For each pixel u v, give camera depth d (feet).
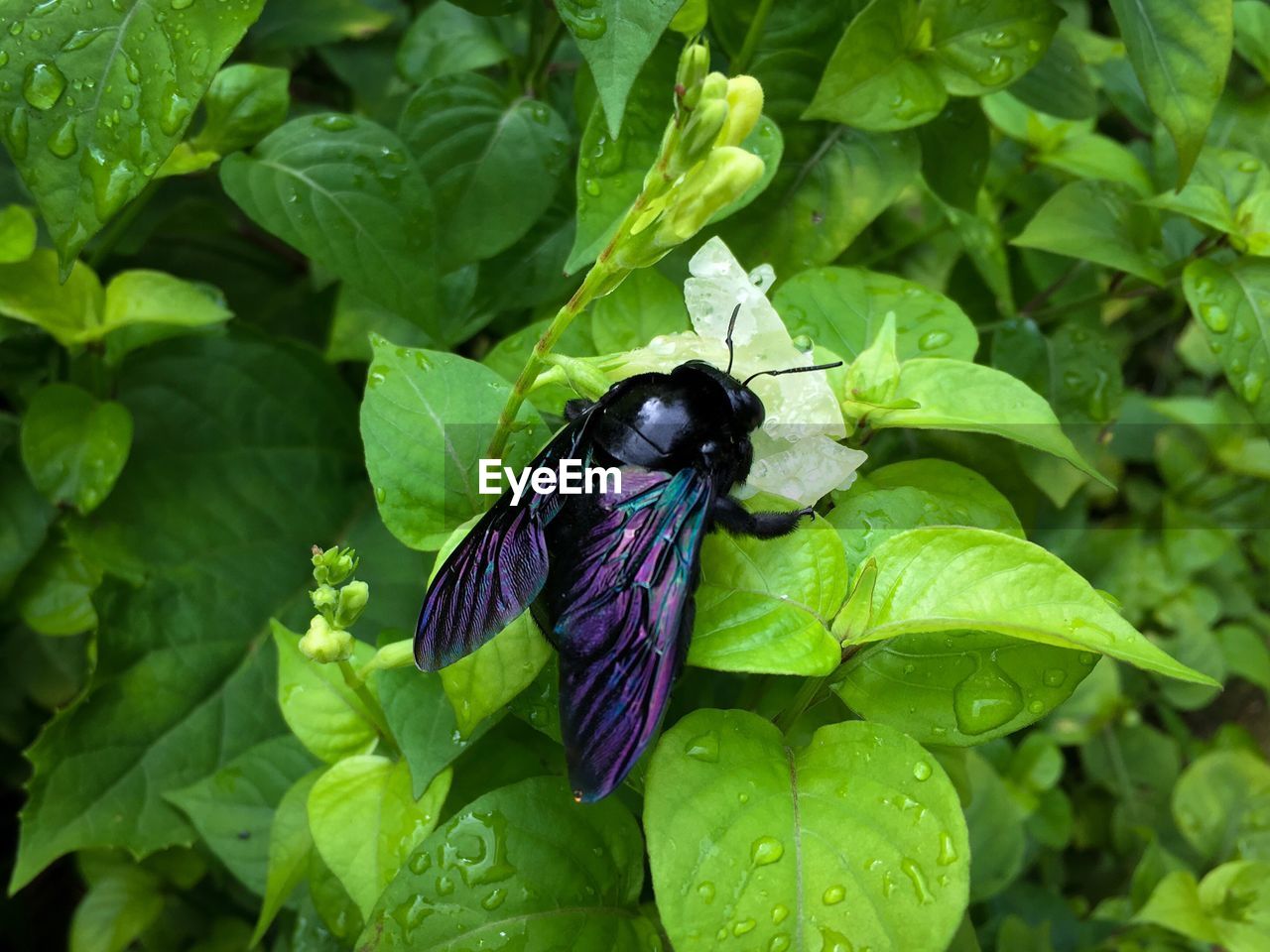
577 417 0.29
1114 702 0.65
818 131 0.40
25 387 0.51
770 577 0.27
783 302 0.35
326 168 0.39
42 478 0.44
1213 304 0.39
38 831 0.44
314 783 0.34
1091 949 0.58
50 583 0.50
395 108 0.54
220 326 0.49
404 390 0.31
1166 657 0.24
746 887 0.23
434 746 0.29
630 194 0.35
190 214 0.55
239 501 0.51
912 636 0.28
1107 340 0.47
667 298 0.35
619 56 0.26
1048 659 0.28
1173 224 0.49
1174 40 0.35
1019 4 0.36
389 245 0.39
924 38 0.37
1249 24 0.50
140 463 0.50
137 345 0.47
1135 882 0.57
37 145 0.29
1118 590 0.68
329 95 0.62
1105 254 0.41
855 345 0.34
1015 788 0.60
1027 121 0.50
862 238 0.52
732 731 0.26
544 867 0.27
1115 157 0.48
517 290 0.46
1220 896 0.48
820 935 0.23
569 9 0.26
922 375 0.31
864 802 0.25
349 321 0.47
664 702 0.25
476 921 0.27
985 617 0.26
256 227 0.59
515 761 0.33
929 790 0.25
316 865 0.33
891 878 0.24
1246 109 0.51
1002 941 0.56
